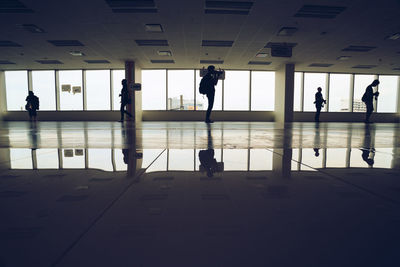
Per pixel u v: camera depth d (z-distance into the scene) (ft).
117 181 3.24
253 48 33.94
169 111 49.29
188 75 49.03
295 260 1.42
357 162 4.72
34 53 37.09
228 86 49.47
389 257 1.46
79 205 2.35
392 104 51.85
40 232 1.79
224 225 1.89
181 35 28.73
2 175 3.59
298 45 32.19
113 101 49.90
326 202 2.46
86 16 23.35
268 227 1.87
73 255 1.48
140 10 22.12
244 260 1.42
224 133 12.77
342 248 1.57
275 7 21.31
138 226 1.87
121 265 1.37
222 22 24.77
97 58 40.29
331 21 24.29
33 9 21.85
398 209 2.29
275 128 18.83
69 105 49.90
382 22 24.48
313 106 50.88
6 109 50.26
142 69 48.78
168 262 1.40
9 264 1.39
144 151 5.94
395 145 7.80
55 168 4.07
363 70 48.08
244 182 3.18
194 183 3.14
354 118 51.06
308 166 4.26
